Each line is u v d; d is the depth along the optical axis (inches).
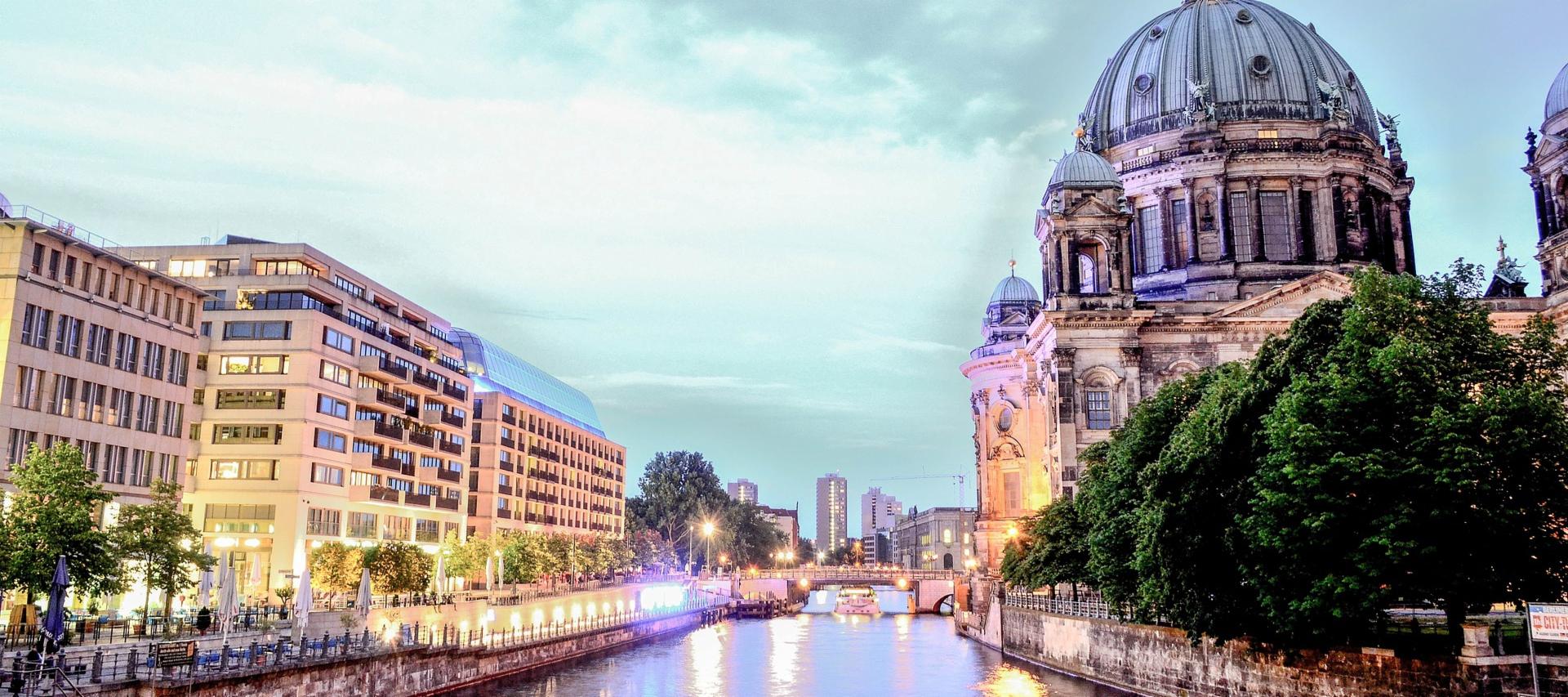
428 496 5128.0
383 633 2780.5
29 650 1875.0
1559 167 3964.1
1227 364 2657.5
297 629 2506.2
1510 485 1731.1
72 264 3112.7
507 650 3041.3
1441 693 1792.6
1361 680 1920.5
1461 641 1823.3
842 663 3671.3
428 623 3356.3
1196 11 4992.6
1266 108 4633.4
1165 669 2512.3
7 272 2903.5
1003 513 5359.3
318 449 4247.0
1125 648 2733.8
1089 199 4138.8
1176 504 2081.7
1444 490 1691.7
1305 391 1861.5
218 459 4141.2
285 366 4185.5
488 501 6131.9
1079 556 3213.6
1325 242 4463.6
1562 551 1732.3
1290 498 1792.6
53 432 2999.5
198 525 4094.5
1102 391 3986.2
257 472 4119.1
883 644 4500.5
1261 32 4822.8
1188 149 4562.0
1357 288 2015.3
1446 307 1999.3
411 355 5088.6
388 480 4894.2
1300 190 4495.6
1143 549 2156.7
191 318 3622.0
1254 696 2170.3
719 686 3038.9
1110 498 2672.2
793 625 5900.6
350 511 4527.6
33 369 2942.9
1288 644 2026.3
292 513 4072.3
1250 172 4503.0
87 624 2379.4
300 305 4279.0
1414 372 1784.0
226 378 4197.8
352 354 4532.5
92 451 3152.1
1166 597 2183.8
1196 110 4613.7
